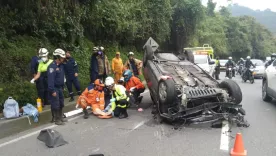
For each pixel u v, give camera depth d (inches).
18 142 221.9
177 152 196.9
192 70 339.3
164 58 370.6
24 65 366.9
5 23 398.6
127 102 300.0
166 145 211.6
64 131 250.4
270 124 271.7
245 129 254.4
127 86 362.9
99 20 602.2
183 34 1137.4
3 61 339.0
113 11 625.9
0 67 333.4
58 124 271.9
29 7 424.5
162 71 319.3
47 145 211.2
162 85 273.4
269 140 223.6
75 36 504.7
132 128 258.5
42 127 264.2
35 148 207.9
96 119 293.1
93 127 262.7
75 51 494.0
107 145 212.7
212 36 1681.8
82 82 432.5
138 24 767.1
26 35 433.7
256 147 207.8
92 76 376.5
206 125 265.6
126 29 727.1
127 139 226.7
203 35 1544.0
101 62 378.9
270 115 311.1
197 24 1163.9
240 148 190.1
